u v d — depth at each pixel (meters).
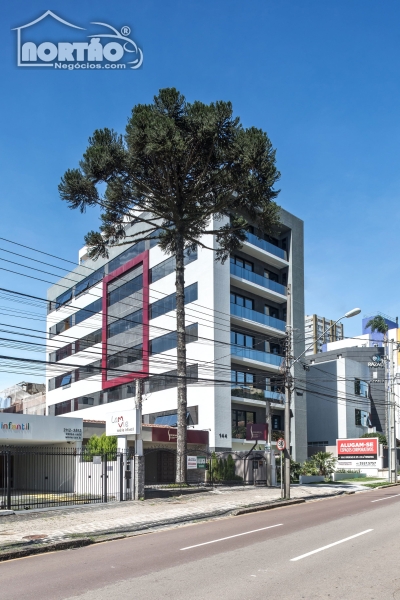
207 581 8.52
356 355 58.84
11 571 10.27
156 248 43.03
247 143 25.44
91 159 26.17
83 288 54.22
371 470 45.97
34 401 62.97
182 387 27.45
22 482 31.72
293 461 37.62
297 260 45.03
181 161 26.12
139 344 43.72
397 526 14.74
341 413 50.28
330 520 16.41
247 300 41.62
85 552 12.20
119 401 45.97
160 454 35.88
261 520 17.22
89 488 26.64
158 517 18.14
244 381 39.16
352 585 8.12
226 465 32.81
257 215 29.09
